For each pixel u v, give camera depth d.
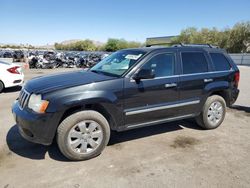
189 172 3.49
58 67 21.55
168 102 4.53
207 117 5.18
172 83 4.50
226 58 5.53
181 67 4.71
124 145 4.40
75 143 3.69
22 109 3.72
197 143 4.55
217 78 5.20
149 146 4.38
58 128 3.59
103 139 3.90
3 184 3.11
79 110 3.75
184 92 4.71
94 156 3.88
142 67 4.21
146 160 3.84
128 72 4.09
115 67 4.48
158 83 4.33
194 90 4.85
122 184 3.17
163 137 4.82
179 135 4.95
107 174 3.41
